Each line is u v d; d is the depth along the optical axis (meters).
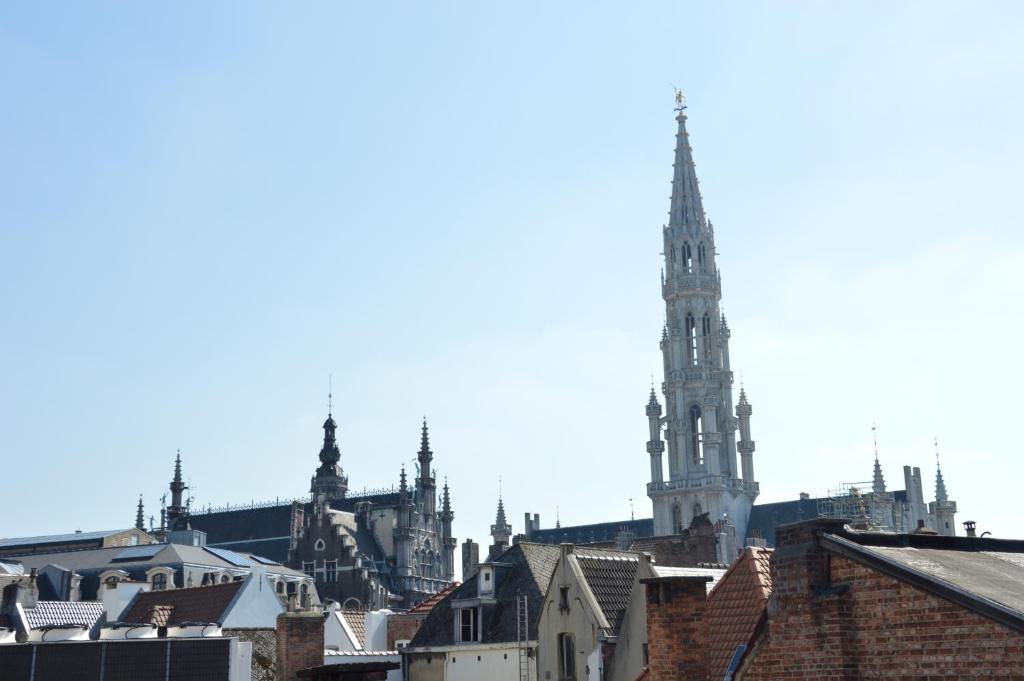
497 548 141.38
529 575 63.09
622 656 49.28
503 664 59.00
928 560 21.34
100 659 41.59
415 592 194.12
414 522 198.12
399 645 74.94
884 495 195.12
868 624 20.64
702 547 86.38
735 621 34.03
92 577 121.12
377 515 199.12
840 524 22.12
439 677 61.50
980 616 18.80
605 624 52.91
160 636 46.59
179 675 42.41
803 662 21.50
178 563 124.62
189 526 177.38
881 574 20.52
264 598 71.69
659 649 26.41
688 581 26.44
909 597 20.00
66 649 41.38
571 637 54.84
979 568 21.55
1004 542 25.23
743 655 22.88
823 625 21.16
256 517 196.38
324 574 180.62
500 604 62.94
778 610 22.17
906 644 19.92
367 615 86.94
